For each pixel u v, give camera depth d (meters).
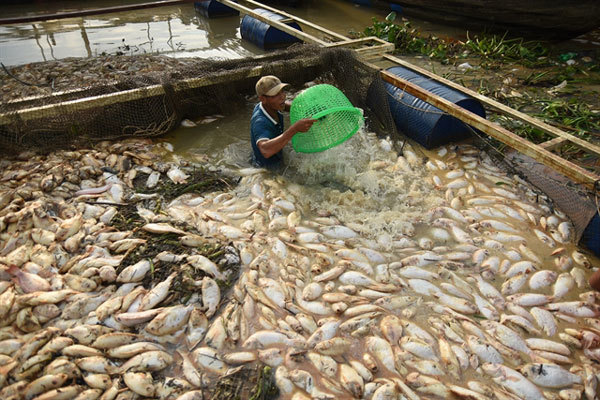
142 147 4.18
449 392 2.20
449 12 7.57
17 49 6.74
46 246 2.93
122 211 3.36
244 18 7.23
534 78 5.68
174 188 3.66
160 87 4.30
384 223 3.28
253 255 2.97
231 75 4.67
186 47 6.94
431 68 6.19
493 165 4.02
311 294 2.69
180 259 2.85
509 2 6.57
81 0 9.27
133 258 2.89
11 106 3.90
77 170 3.71
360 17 8.48
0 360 2.24
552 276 2.86
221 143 4.39
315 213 3.44
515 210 3.44
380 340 2.41
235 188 3.71
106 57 6.39
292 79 5.14
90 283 2.68
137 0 9.40
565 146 4.09
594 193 3.11
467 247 3.09
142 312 2.50
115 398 2.14
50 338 2.37
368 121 4.77
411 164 4.01
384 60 5.41
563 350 2.40
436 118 4.07
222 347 2.40
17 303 2.50
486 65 6.16
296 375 2.24
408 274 2.86
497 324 2.53
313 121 3.29
